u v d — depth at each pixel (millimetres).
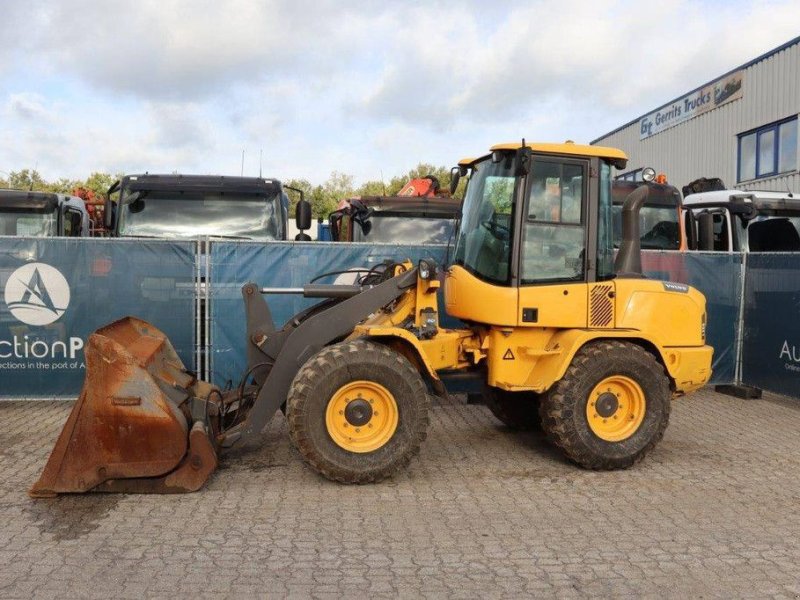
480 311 6098
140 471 5238
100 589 3848
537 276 6047
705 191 14391
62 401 8555
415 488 5570
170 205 10289
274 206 10500
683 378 6340
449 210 11906
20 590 3820
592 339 6074
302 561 4234
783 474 6039
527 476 5914
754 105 20344
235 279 8430
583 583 3996
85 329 8180
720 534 4723
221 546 4434
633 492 5547
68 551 4328
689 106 23578
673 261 9438
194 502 5172
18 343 8086
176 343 8352
